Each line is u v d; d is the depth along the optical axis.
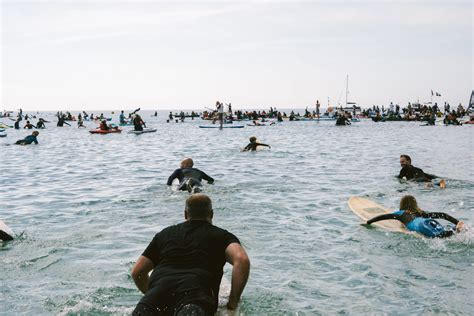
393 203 10.35
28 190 12.49
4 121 94.56
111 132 43.00
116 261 6.26
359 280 5.59
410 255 6.59
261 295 5.05
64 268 5.98
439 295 5.11
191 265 3.90
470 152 22.80
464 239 7.29
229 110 64.25
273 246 6.99
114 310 4.68
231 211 9.34
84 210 9.70
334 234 7.71
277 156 21.17
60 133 43.78
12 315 4.59
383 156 21.17
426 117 67.62
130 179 14.32
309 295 5.10
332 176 14.61
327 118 74.19
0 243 7.21
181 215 9.09
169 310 3.59
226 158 20.33
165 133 42.97
